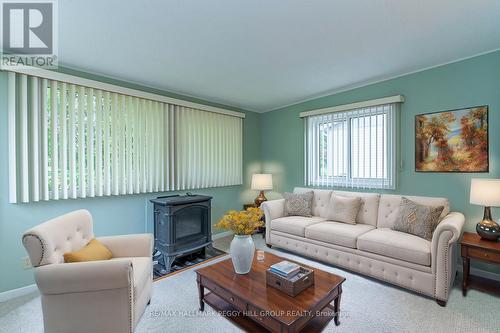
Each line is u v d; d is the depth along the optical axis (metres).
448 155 2.89
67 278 1.61
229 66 2.92
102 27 2.07
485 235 2.37
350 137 3.74
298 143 4.48
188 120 3.92
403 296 2.31
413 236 2.57
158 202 3.13
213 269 2.15
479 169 2.69
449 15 1.97
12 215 2.43
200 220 3.50
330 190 3.79
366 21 2.04
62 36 2.20
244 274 2.05
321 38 2.31
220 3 1.78
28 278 2.50
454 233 2.10
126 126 3.21
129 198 3.29
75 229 2.09
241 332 1.84
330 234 2.95
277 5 1.82
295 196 3.80
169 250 3.04
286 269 1.85
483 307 2.12
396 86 3.29
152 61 2.75
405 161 3.23
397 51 2.60
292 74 3.19
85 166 2.88
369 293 2.37
